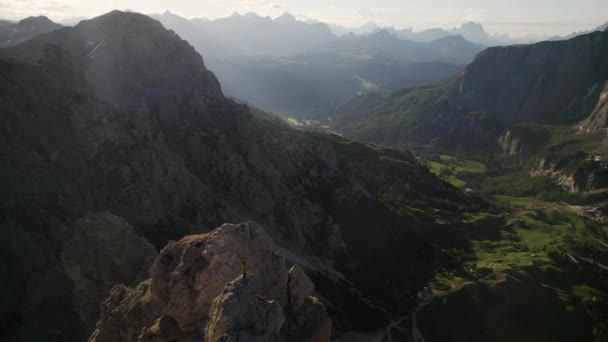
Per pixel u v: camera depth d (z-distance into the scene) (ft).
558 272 576.61
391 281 492.13
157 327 143.02
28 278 254.68
